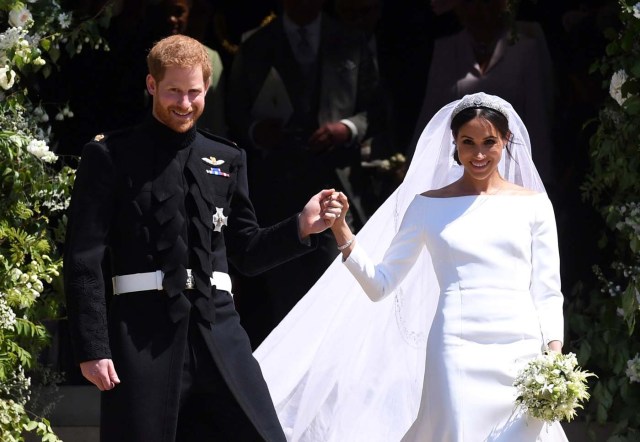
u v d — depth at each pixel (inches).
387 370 812.0
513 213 720.3
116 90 1122.7
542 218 724.0
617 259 984.9
